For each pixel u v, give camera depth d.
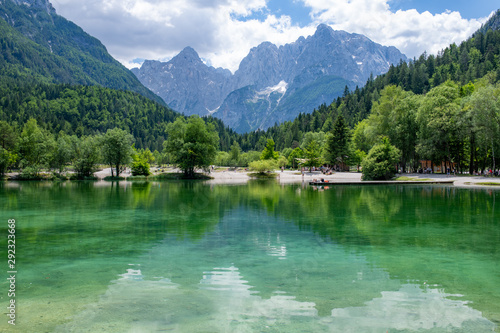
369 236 14.94
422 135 55.78
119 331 6.54
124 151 68.25
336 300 7.99
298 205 26.16
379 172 51.12
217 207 25.41
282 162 107.94
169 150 72.25
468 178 47.41
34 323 6.89
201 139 70.88
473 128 46.09
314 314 7.27
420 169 69.00
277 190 41.44
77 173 68.69
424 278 9.49
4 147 72.69
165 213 22.52
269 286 8.91
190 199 31.55
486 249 12.59
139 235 15.44
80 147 69.38
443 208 23.41
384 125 66.88
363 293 8.40
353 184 47.75
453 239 14.26
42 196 35.16
